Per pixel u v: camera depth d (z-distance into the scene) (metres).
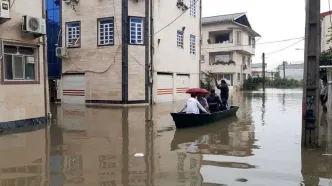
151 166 6.73
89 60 20.28
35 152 7.94
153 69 20.22
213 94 14.09
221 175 6.12
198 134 10.32
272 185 5.57
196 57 26.64
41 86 12.65
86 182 5.74
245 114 15.62
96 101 20.16
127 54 19.25
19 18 11.48
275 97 28.06
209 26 40.16
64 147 8.47
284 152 7.89
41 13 12.50
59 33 21.11
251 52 43.47
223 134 10.32
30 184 5.65
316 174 6.17
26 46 11.87
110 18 19.48
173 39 22.77
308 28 8.08
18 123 11.62
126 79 19.28
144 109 17.64
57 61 21.73
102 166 6.72
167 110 17.19
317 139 8.30
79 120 13.42
